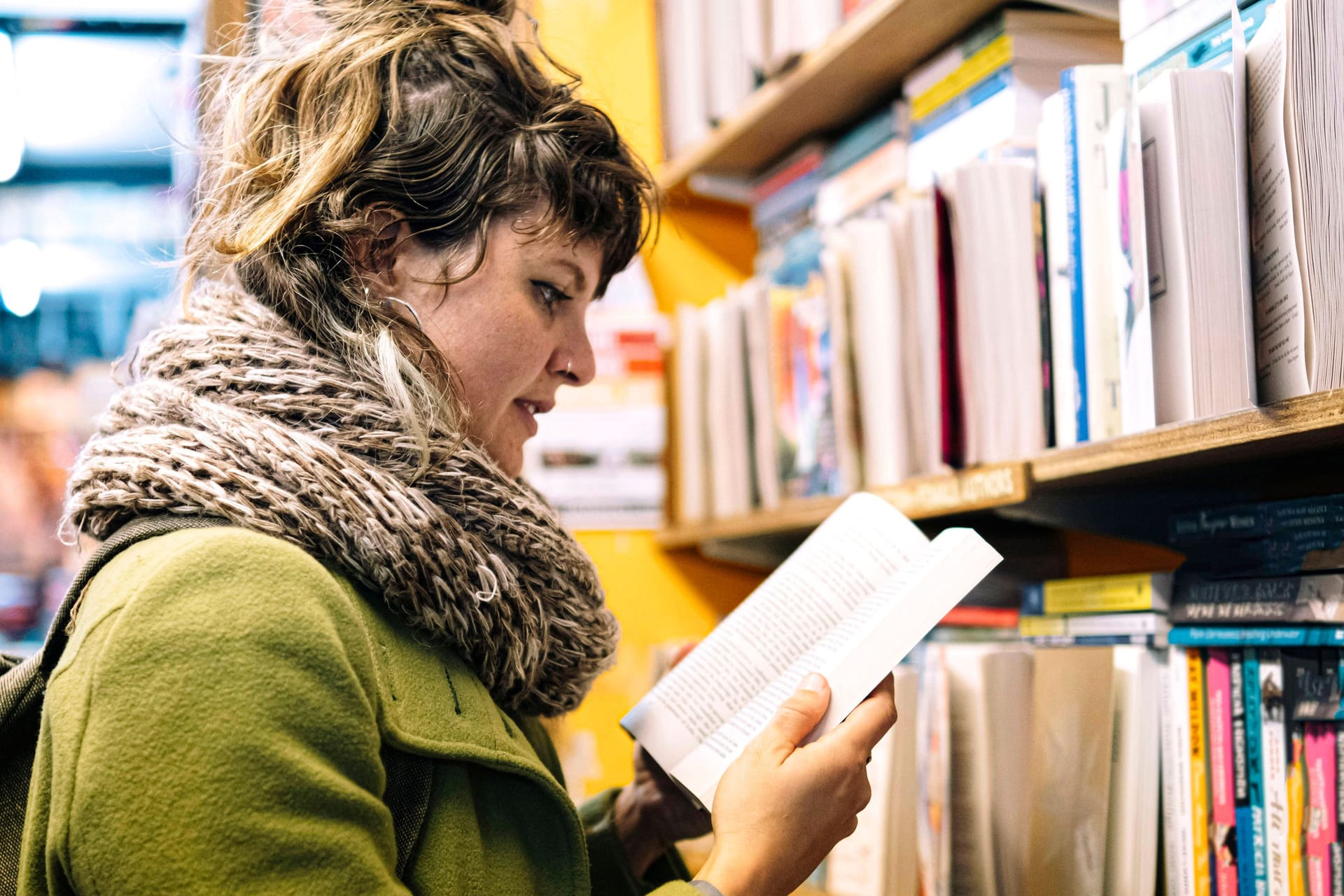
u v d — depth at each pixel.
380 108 0.76
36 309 1.87
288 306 0.74
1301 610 0.76
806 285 1.42
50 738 0.59
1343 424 0.63
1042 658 0.94
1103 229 0.88
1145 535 1.02
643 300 1.82
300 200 0.73
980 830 0.98
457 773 0.67
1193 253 0.74
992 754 0.97
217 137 0.83
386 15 0.79
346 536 0.66
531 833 0.71
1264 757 0.79
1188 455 0.77
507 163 0.76
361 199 0.75
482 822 0.69
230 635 0.57
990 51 1.11
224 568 0.60
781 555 1.68
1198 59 0.81
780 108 1.46
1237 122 0.73
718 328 1.62
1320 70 0.68
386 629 0.68
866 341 1.24
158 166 1.91
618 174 0.83
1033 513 0.99
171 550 0.61
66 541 0.75
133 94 1.90
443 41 0.79
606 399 1.80
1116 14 1.03
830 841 0.69
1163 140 0.76
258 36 0.84
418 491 0.70
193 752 0.55
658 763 0.81
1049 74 1.09
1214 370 0.74
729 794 0.68
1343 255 0.68
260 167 0.75
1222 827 0.82
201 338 0.73
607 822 1.01
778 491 1.46
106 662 0.56
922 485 1.06
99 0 1.92
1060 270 0.92
